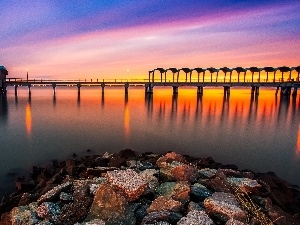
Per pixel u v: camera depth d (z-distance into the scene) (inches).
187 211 207.9
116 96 2893.7
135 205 209.9
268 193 260.7
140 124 1077.8
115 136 832.3
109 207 201.5
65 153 624.4
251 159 608.4
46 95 2999.5
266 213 217.5
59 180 344.5
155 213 194.1
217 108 1732.3
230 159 607.8
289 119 1282.0
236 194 241.8
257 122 1184.8
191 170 271.9
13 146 690.2
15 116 1270.9
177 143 756.6
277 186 324.8
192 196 233.8
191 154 644.1
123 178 226.1
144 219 189.5
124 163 384.8
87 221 198.2
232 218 181.5
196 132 929.5
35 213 224.4
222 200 211.5
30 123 1072.8
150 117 1286.9
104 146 699.4
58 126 1005.8
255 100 2480.3
